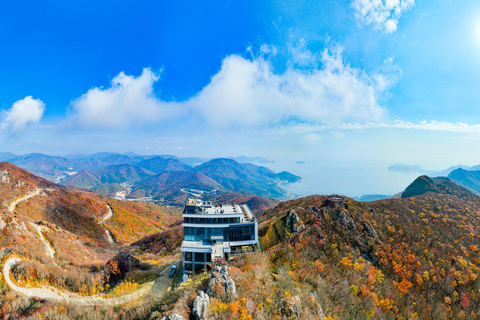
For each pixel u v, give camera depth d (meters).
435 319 84.69
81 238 153.38
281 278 66.50
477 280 93.50
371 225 111.38
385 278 92.06
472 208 152.38
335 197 133.88
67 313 57.88
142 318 51.75
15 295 62.38
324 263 88.94
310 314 59.03
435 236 114.19
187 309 47.09
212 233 84.69
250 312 49.44
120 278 78.94
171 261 101.81
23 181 198.75
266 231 110.00
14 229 92.44
